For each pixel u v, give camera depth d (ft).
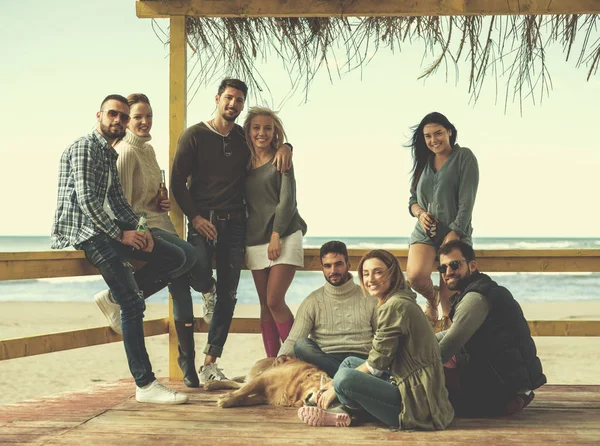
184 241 13.07
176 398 12.07
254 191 13.92
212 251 13.83
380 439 9.81
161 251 12.44
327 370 12.54
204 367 14.02
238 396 12.00
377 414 10.51
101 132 11.86
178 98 14.39
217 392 13.28
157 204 13.47
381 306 10.57
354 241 134.82
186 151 13.50
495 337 10.94
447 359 10.89
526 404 11.32
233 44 15.06
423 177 14.07
